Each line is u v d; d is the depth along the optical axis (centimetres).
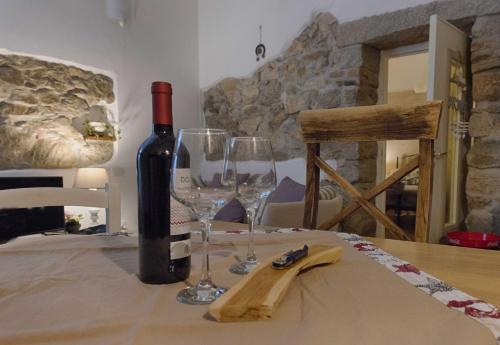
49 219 271
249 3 373
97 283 57
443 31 217
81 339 39
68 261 70
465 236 212
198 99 432
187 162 55
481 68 224
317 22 315
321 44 313
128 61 354
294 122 339
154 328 41
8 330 41
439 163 227
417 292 52
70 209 295
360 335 38
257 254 75
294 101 336
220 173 56
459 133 242
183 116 415
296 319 43
